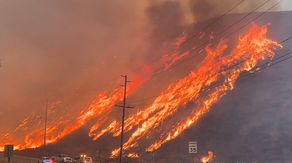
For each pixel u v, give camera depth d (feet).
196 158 308.40
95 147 395.34
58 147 418.51
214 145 325.01
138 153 339.57
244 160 293.43
